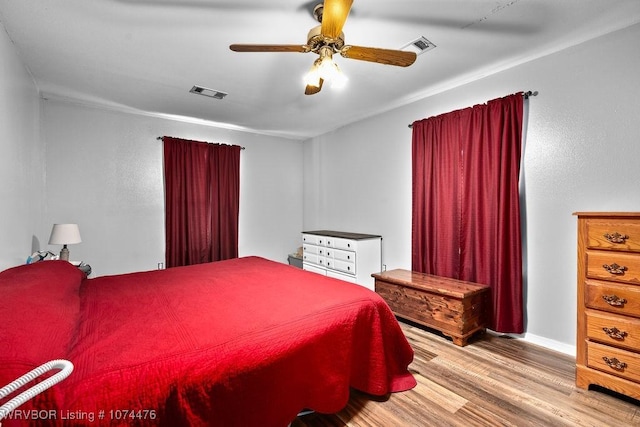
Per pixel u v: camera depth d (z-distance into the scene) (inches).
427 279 117.6
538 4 73.1
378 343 70.2
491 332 110.0
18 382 25.2
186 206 160.7
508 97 102.6
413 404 69.3
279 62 100.3
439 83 118.3
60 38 85.3
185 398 41.9
